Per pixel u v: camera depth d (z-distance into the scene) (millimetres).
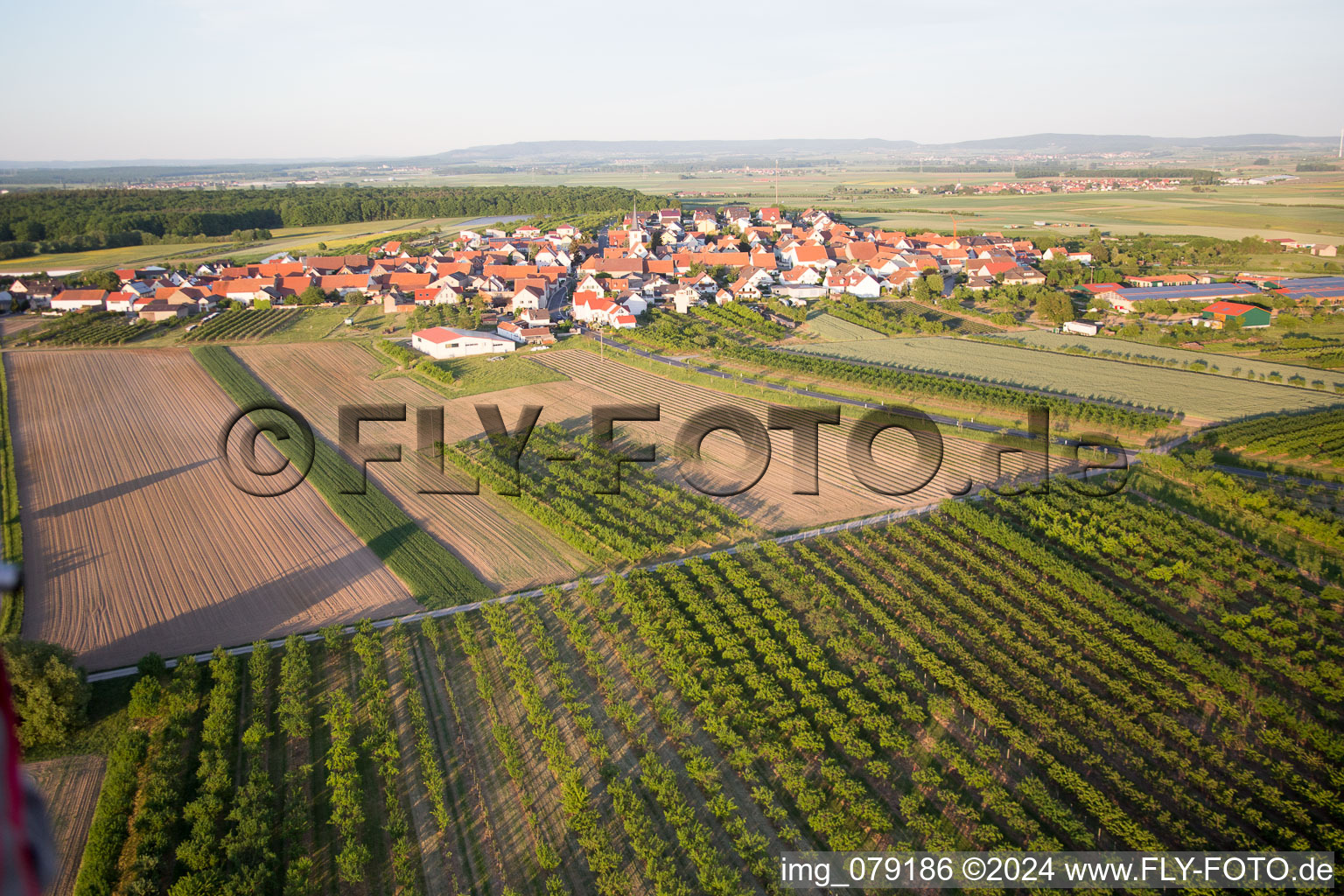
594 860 41625
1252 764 48938
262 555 73312
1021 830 44125
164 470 91125
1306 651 57312
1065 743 49375
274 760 49562
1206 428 99250
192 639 61094
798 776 47656
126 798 45688
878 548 73188
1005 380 119688
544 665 57812
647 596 65750
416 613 64438
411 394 118125
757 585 65750
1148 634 59156
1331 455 88375
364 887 41375
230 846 42031
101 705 53875
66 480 88438
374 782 47906
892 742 49969
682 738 51219
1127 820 43844
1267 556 71562
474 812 45812
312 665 58156
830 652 59500
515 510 82438
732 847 43875
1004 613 63531
